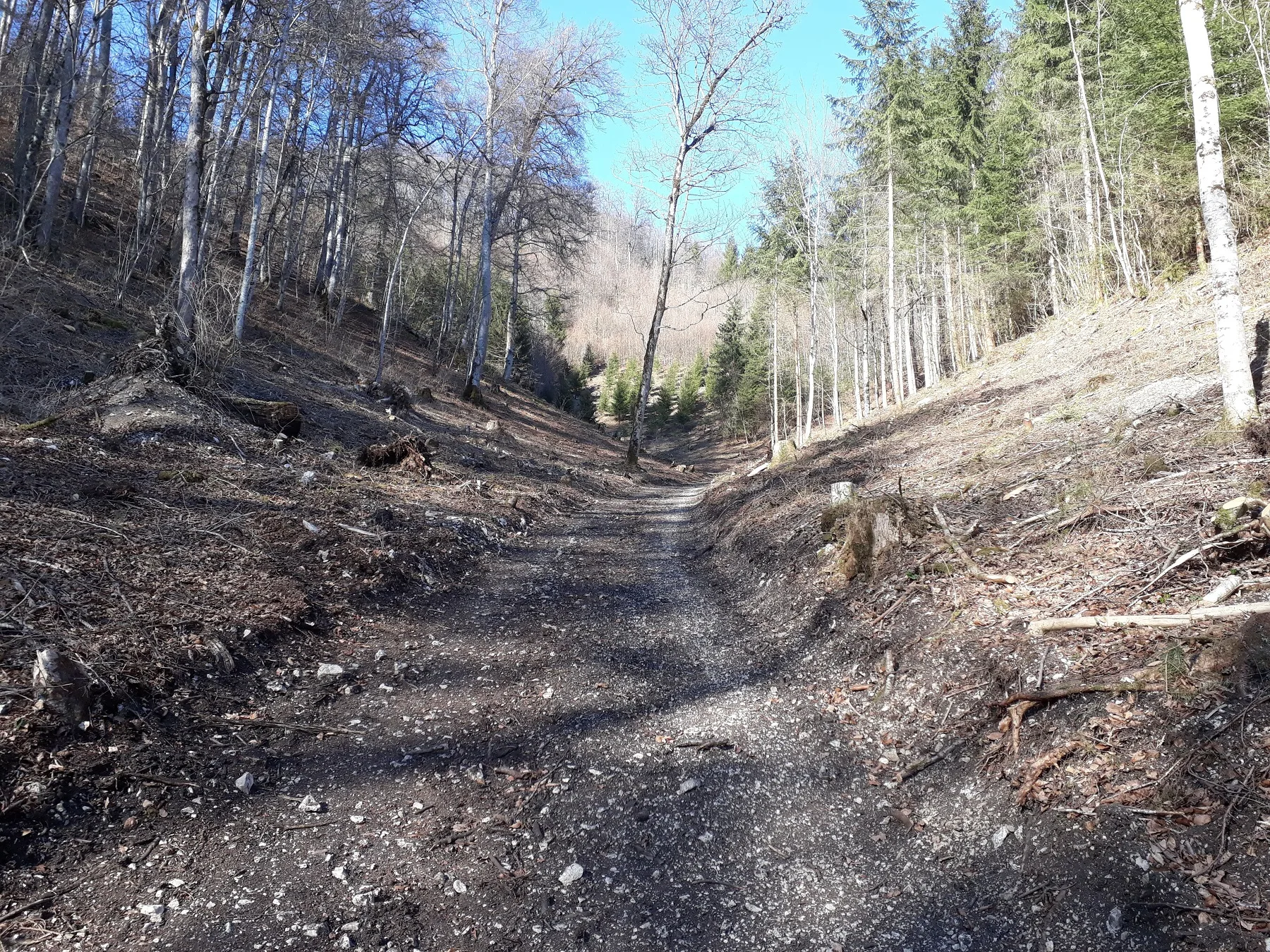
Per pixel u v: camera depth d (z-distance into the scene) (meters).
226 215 26.42
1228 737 3.38
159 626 5.23
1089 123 20.44
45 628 4.70
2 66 19.75
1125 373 11.54
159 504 7.38
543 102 24.39
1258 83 16.81
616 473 22.80
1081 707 3.98
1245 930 2.72
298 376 16.83
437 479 12.47
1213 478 5.92
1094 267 21.84
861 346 31.08
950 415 15.25
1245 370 6.91
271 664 5.50
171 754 4.25
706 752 4.95
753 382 52.25
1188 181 17.33
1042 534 6.17
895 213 26.19
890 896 3.55
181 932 3.19
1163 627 4.24
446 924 3.41
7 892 3.20
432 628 6.98
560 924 3.45
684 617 7.90
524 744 5.02
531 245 33.19
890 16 22.88
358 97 22.75
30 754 3.78
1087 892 3.18
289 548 7.39
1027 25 24.94
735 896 3.65
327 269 28.83
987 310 29.55
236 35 13.15
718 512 13.84
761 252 29.64
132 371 10.63
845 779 4.52
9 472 6.87
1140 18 18.33
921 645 5.34
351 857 3.79
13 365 9.91
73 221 19.80
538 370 55.88
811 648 6.34
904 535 6.89
